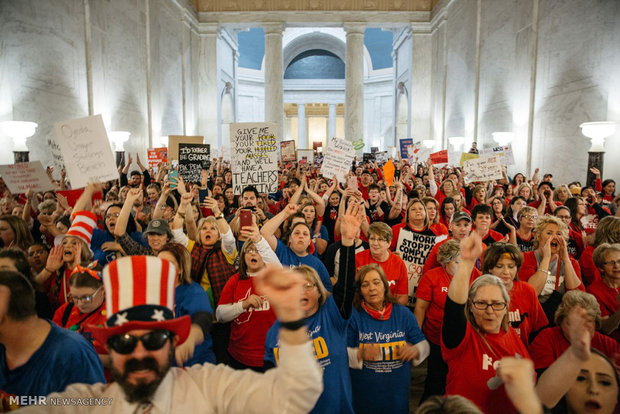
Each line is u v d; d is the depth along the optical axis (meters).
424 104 24.75
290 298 1.20
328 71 43.84
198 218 6.02
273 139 5.70
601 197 8.22
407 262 4.68
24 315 1.73
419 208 4.72
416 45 24.56
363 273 2.93
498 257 3.03
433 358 3.66
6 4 9.03
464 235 4.30
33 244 3.88
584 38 11.03
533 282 3.44
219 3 24.12
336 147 6.91
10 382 1.74
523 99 14.29
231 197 7.98
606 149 10.11
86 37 12.28
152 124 17.64
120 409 1.34
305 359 1.23
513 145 15.09
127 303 1.29
